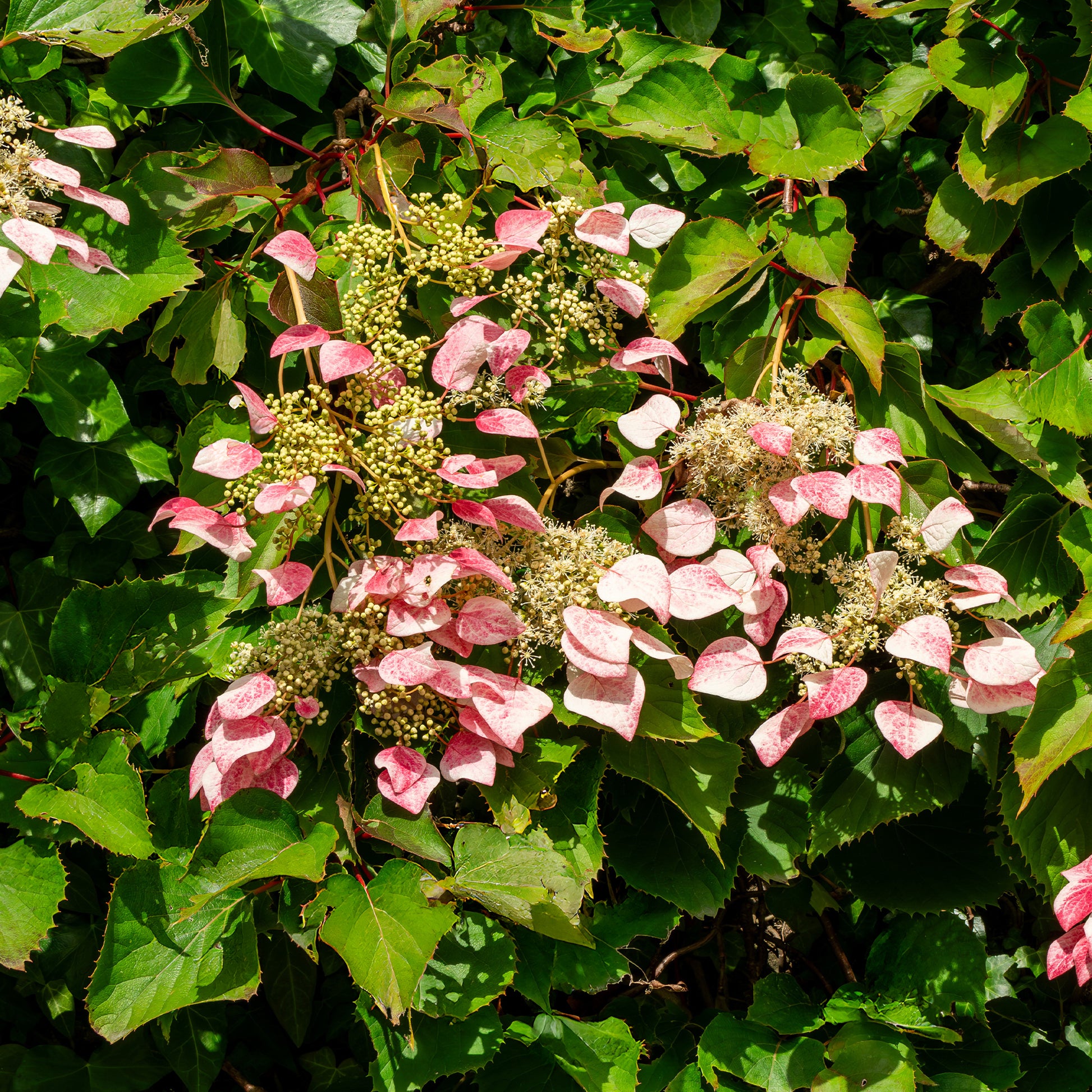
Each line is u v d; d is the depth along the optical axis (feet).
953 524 4.42
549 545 4.49
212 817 4.37
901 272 5.15
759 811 4.83
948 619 4.75
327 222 4.61
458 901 4.48
